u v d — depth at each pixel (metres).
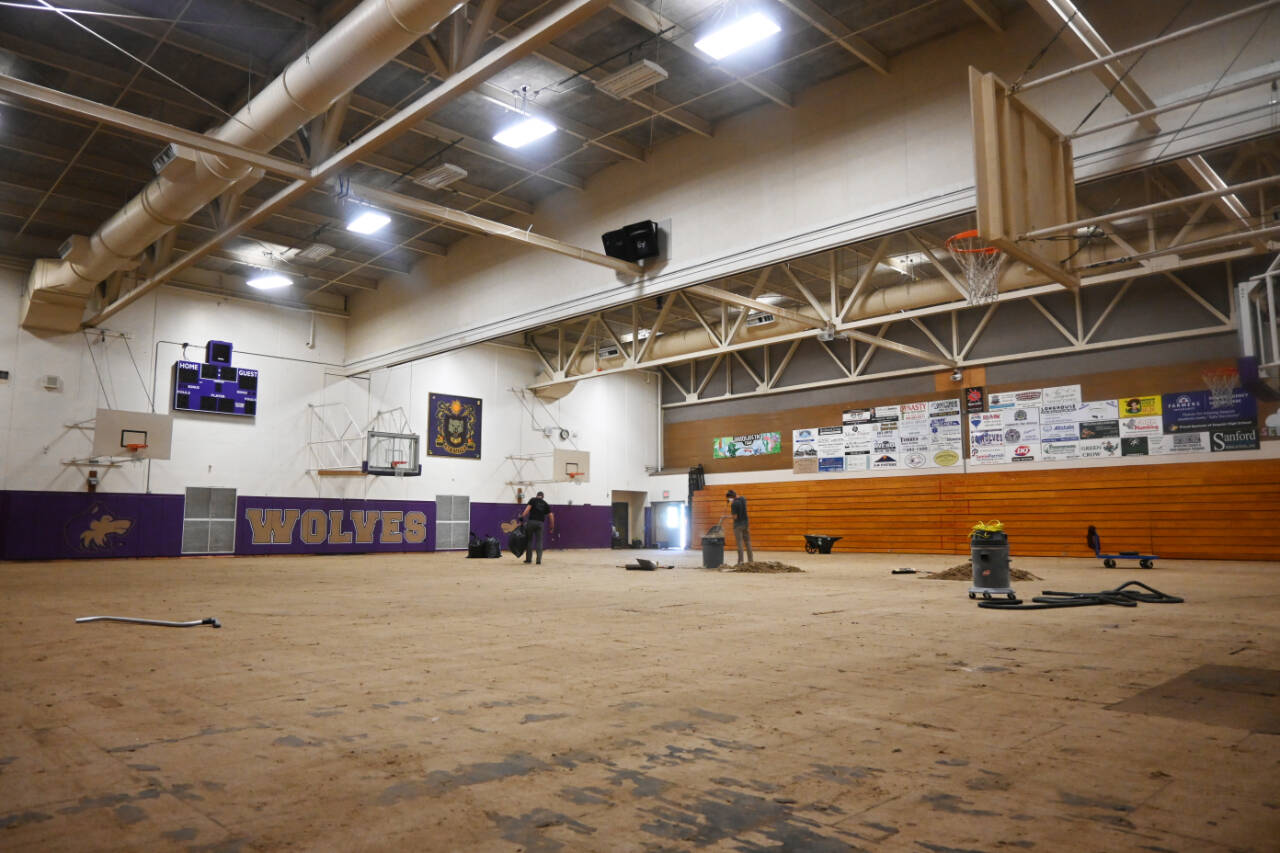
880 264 19.02
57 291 17.44
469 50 9.10
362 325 22.62
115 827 2.26
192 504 20.50
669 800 2.49
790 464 26.31
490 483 25.89
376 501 23.59
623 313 24.14
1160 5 9.23
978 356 22.55
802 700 3.90
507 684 4.29
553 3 10.77
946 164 10.72
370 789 2.60
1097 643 5.74
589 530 27.94
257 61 11.98
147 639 5.88
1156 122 9.09
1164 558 19.27
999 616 7.50
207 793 2.56
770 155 12.72
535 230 16.70
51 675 4.49
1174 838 2.16
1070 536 20.64
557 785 2.64
